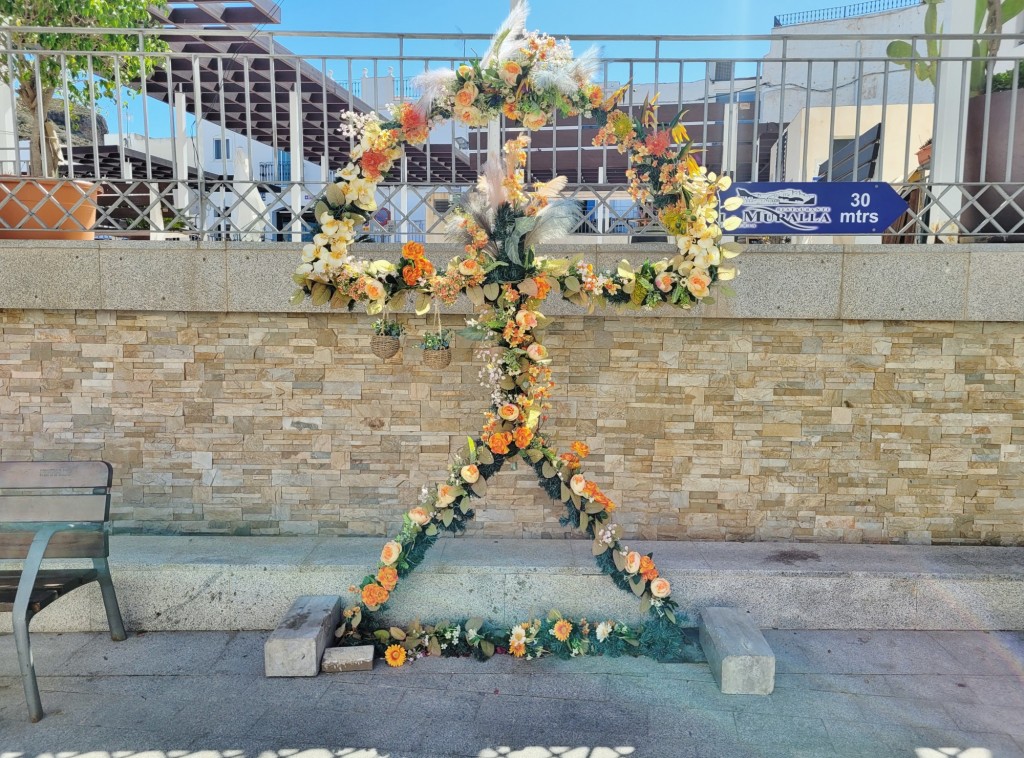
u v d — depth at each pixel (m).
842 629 3.87
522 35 3.53
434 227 4.14
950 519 4.25
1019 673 3.45
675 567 3.88
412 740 2.96
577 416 4.25
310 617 3.63
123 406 4.30
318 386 4.29
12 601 3.21
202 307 4.14
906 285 4.00
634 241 4.98
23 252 4.09
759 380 4.20
